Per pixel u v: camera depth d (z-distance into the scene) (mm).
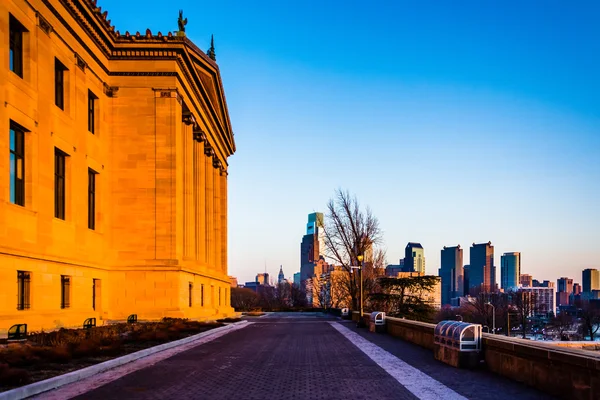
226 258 58312
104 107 33469
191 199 37906
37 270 23547
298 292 124125
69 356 13930
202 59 41000
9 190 21922
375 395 9820
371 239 56969
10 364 12648
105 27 31906
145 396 9906
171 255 33156
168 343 19203
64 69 28406
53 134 26109
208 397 9797
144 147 33844
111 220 33344
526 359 10555
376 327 27625
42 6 25234
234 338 23672
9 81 22141
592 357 8344
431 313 49000
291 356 16297
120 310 32281
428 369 12906
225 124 55750
